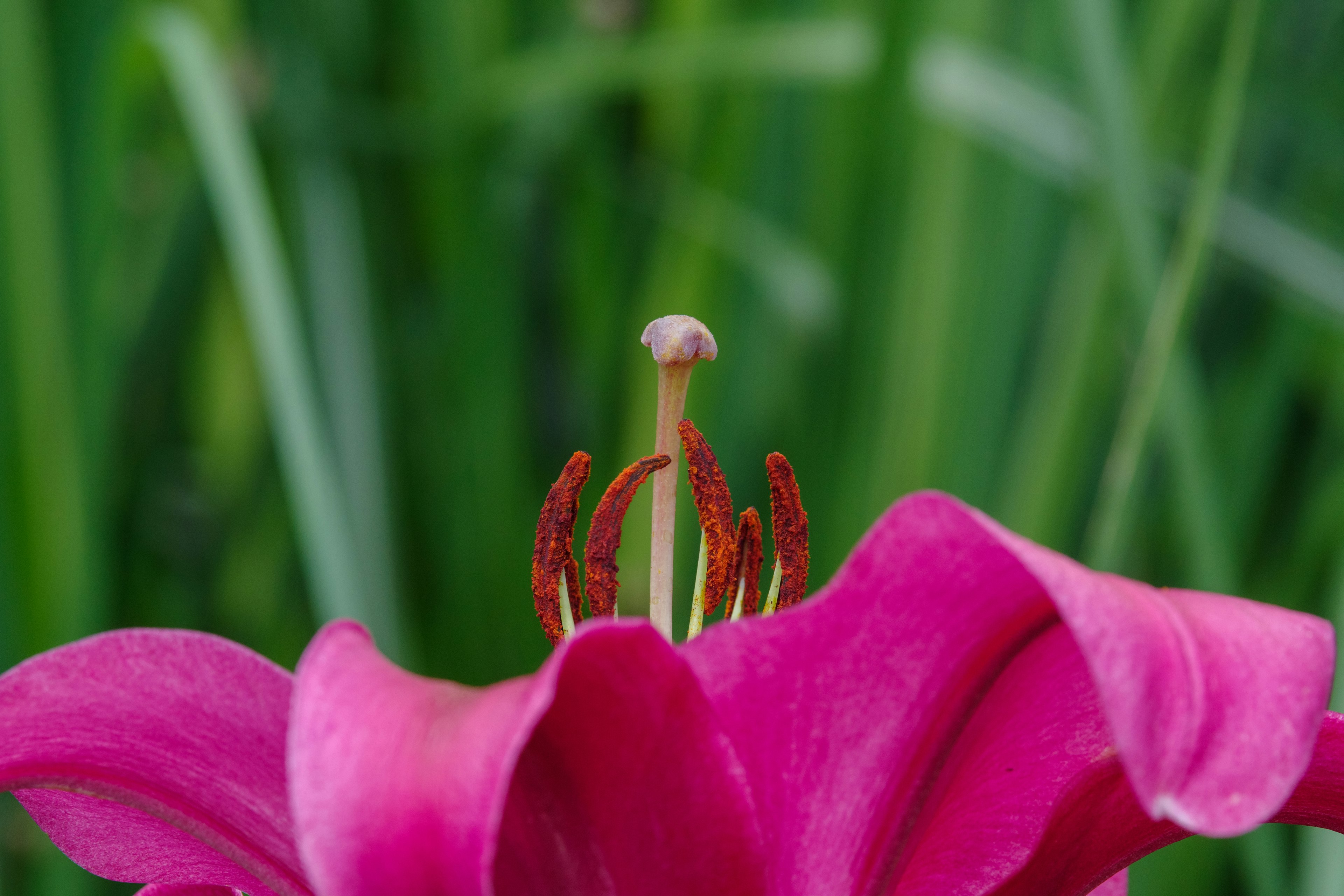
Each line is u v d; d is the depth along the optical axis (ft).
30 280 2.12
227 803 1.52
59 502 2.15
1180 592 1.43
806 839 1.48
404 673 1.41
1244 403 2.64
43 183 2.14
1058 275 2.58
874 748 1.47
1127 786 1.51
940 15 2.43
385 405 2.59
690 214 2.67
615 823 1.46
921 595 1.45
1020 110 2.41
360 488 2.50
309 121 2.64
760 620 1.45
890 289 2.49
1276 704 1.39
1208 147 1.95
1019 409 2.61
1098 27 2.06
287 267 2.68
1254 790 1.38
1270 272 2.35
